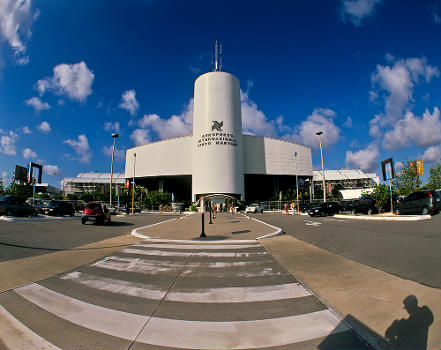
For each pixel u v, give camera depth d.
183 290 4.53
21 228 13.31
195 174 62.47
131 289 4.61
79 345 2.84
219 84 64.00
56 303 3.99
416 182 28.34
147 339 2.96
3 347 2.79
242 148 65.44
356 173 98.00
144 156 74.62
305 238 10.09
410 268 5.19
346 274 5.12
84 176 100.56
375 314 3.37
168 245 9.10
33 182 30.84
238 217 26.70
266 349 2.70
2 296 4.27
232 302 3.96
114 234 12.41
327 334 2.95
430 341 2.70
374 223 13.89
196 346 2.80
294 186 86.75
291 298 4.04
